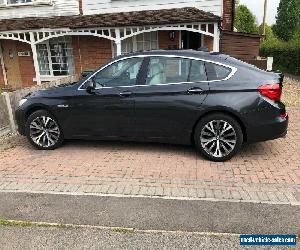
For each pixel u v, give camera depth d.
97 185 4.69
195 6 12.59
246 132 5.25
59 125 6.20
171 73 5.55
